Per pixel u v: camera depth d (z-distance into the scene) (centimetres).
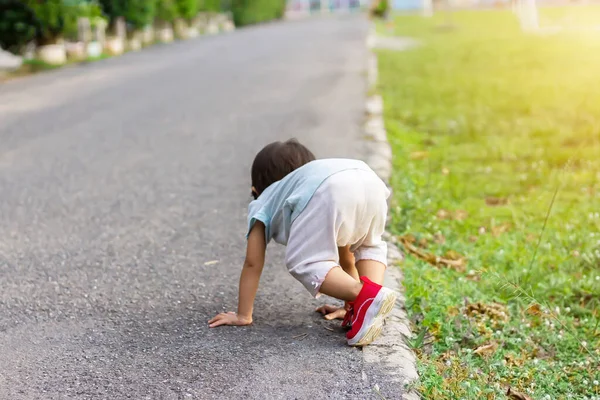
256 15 3897
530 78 1307
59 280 421
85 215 544
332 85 1284
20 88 1297
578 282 430
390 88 1242
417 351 337
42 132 878
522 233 513
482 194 613
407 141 813
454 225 531
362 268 350
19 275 428
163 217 538
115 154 751
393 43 2192
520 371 329
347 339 335
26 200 584
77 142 815
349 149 754
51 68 1630
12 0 1598
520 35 2253
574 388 321
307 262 335
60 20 1680
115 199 586
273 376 312
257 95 1175
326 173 338
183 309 381
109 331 356
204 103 1098
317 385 304
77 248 474
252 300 359
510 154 734
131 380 310
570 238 497
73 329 358
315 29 3055
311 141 804
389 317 359
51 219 535
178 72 1536
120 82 1372
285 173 362
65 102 1124
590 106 979
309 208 334
